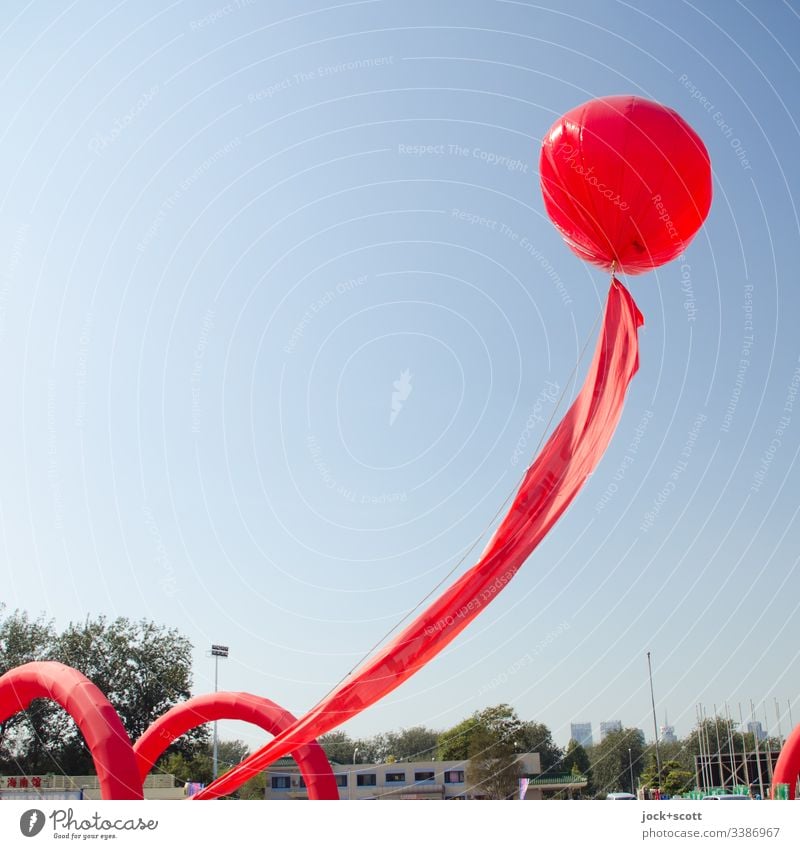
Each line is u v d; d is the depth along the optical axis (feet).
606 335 38.42
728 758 103.24
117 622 103.81
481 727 101.60
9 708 43.42
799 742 47.21
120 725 40.16
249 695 54.49
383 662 35.45
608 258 37.78
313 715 36.32
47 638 103.14
